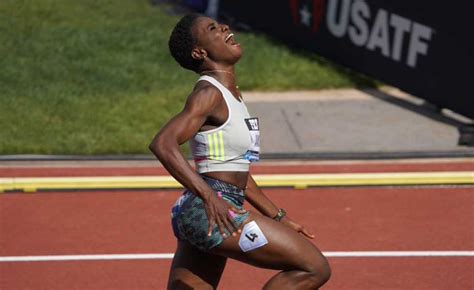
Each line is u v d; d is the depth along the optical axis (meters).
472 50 35.38
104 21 48.25
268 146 36.09
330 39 42.44
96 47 45.06
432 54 37.16
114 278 23.91
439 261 24.83
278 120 38.84
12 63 43.12
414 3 37.59
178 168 15.80
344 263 24.73
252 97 41.53
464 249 25.70
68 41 45.53
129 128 37.59
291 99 41.34
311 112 39.81
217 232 16.47
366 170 33.25
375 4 39.59
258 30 46.69
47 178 32.22
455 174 31.56
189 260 17.50
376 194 30.45
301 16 43.94
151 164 34.53
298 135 37.28
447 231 27.11
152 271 24.36
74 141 36.25
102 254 25.59
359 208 29.16
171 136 15.95
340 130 37.81
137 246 26.16
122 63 43.59
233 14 47.56
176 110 39.38
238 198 17.09
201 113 16.33
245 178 17.28
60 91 40.62
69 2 50.34
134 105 39.56
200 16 17.47
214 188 16.84
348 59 41.59
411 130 37.84
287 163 34.09
